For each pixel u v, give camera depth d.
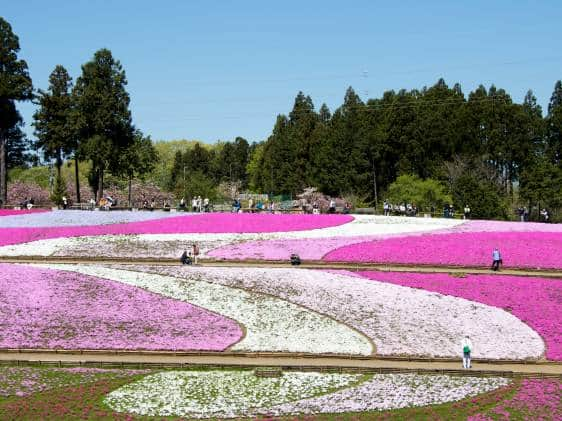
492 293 53.12
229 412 32.69
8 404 33.09
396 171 121.62
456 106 122.75
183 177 149.12
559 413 32.81
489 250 65.00
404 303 50.72
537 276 58.72
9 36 94.12
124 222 77.81
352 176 118.19
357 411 32.81
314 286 54.03
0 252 64.50
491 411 32.94
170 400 34.09
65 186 102.31
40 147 98.81
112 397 34.38
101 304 49.31
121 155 96.50
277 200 125.25
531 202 106.50
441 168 112.62
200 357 41.56
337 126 123.06
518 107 115.69
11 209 87.88
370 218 83.00
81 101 94.00
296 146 128.12
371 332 45.62
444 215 89.75
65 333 44.44
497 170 119.81
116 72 97.00
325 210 101.19
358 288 53.72
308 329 45.94
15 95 91.94
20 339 43.38
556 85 126.19
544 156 116.75
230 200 125.19
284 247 66.50
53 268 57.59
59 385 35.88
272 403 33.84
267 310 49.19
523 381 37.47
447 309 49.75
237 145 184.00
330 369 39.16
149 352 41.84
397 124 118.62
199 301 50.56
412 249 65.00
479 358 41.59
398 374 38.81
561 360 41.69
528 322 47.97
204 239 70.44
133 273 57.03
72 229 73.19
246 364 39.72
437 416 32.31
